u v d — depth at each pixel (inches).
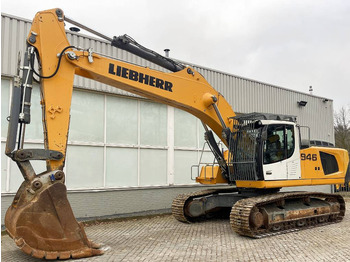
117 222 381.1
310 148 366.3
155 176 454.0
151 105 460.1
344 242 283.3
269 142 329.7
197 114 321.1
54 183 215.6
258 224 300.0
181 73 301.4
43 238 208.8
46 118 225.5
